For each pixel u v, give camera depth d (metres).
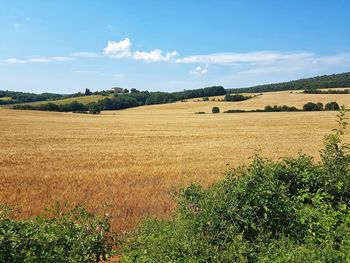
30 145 36.12
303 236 7.27
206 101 143.88
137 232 7.90
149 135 47.09
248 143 38.25
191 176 19.92
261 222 7.37
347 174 9.20
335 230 7.20
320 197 8.27
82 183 18.03
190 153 30.69
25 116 83.62
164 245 6.48
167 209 12.95
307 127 56.50
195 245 6.43
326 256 6.06
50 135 45.91
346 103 101.56
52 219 7.09
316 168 9.48
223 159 27.19
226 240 6.80
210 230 7.01
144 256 6.30
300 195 8.59
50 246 6.15
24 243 5.98
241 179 8.45
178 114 101.88
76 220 7.34
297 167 9.36
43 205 13.70
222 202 7.48
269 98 126.50
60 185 17.52
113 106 144.00
